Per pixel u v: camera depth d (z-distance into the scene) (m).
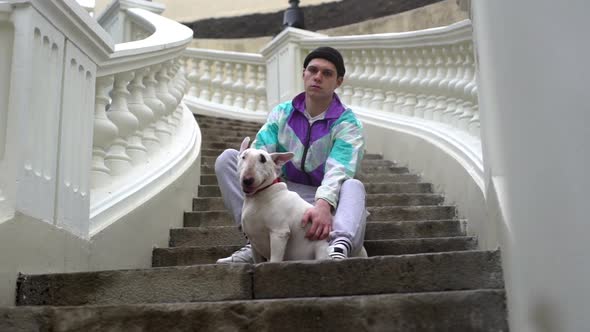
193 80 8.99
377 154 6.45
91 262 3.03
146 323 2.18
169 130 4.84
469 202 4.06
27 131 2.59
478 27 2.79
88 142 3.14
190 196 4.71
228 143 6.50
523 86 1.71
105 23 8.20
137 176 3.85
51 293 2.46
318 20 11.95
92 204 3.26
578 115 1.29
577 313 1.34
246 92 8.72
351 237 2.78
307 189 3.25
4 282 2.37
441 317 2.13
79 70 3.11
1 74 2.64
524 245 1.79
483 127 2.87
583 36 1.26
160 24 6.51
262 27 12.50
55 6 2.78
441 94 5.67
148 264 3.69
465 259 2.33
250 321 2.15
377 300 2.15
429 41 5.68
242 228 2.94
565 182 1.38
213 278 2.41
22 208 2.50
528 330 1.77
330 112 3.21
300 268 2.37
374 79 6.69
